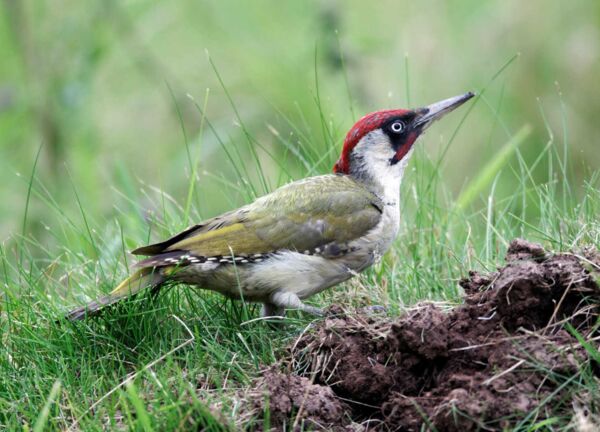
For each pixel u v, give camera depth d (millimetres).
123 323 10461
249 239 10734
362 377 9352
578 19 18312
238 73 19250
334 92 17719
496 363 8773
